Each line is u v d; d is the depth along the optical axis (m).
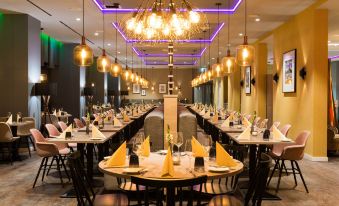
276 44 11.23
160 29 5.46
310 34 8.46
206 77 13.67
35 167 7.51
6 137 7.69
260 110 13.45
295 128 9.49
